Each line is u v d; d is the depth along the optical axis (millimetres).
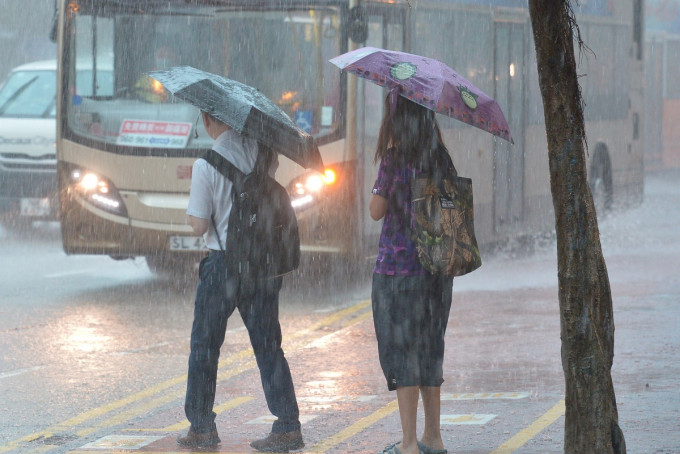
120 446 16188
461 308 28156
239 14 31156
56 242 42656
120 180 31281
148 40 31547
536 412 17406
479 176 36344
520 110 39812
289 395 15789
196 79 15781
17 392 20016
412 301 14469
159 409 18703
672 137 95312
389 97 14406
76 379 21062
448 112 14172
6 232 45344
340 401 18766
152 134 31109
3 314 27953
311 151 15906
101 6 31562
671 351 21938
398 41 32594
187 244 31047
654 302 28156
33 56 85625
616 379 19469
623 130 49281
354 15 30109
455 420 17031
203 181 15492
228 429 17094
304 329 25953
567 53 12477
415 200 14148
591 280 12656
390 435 16391
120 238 31406
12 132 42812
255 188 15477
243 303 15758
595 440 12719
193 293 31281
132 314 28016
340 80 30609
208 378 15906
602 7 46344
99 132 31453
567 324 12750
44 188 42719
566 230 12656
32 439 16766
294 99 30875
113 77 31578
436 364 14883
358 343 24109
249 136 15211
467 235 14305
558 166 12617
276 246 15578
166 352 23547
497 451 15211
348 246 30719
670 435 15656
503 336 24234
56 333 25578
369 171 31578
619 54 48531
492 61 37812
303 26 30844
